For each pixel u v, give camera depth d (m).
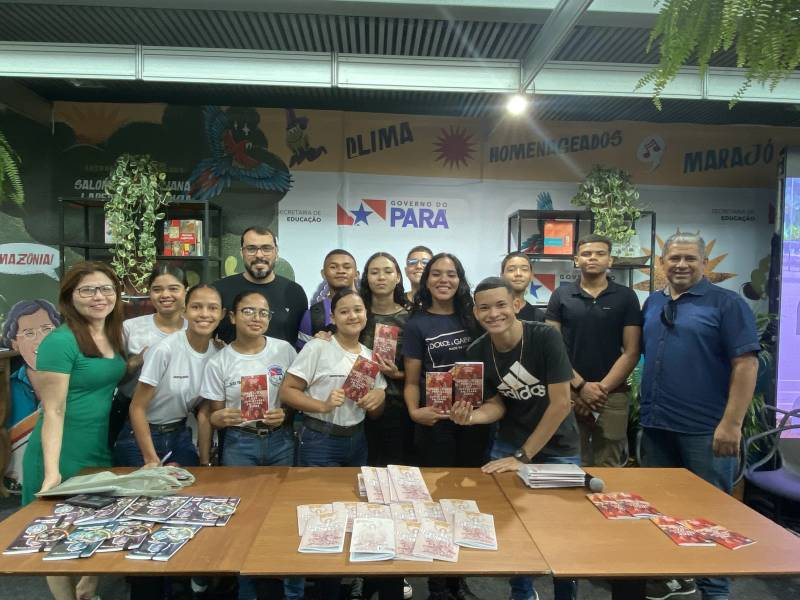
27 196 3.59
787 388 3.33
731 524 1.58
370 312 2.58
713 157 3.91
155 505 1.62
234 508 1.61
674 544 1.44
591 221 3.66
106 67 2.22
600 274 2.81
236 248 3.73
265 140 3.73
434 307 2.42
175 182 3.69
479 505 1.68
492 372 2.04
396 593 1.53
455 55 2.74
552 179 3.88
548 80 2.29
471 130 3.83
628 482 1.90
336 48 2.71
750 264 3.96
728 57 2.12
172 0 2.17
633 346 2.71
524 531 1.50
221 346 2.32
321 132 3.76
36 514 1.58
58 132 3.62
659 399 2.37
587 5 1.63
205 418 2.23
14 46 2.19
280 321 2.67
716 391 2.26
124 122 3.65
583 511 1.65
